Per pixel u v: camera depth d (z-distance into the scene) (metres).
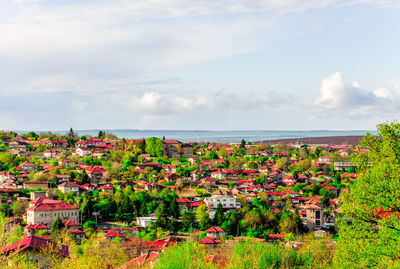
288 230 143.88
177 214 155.62
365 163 46.94
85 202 152.50
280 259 39.09
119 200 165.12
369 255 38.94
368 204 41.75
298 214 149.62
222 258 42.12
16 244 60.16
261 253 39.69
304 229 150.00
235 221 146.50
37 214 139.25
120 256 95.06
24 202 153.62
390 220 39.69
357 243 40.78
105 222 152.62
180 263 38.97
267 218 147.25
